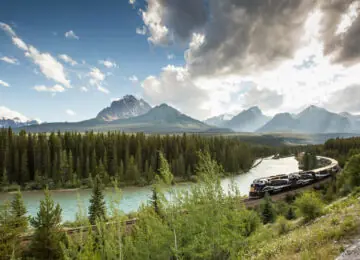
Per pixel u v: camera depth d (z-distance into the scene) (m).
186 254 11.60
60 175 82.94
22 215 31.31
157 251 11.86
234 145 129.75
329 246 11.30
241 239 12.14
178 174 94.56
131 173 87.12
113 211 12.38
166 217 12.09
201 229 11.50
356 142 138.38
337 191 42.38
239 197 12.85
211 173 12.30
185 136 117.25
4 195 69.81
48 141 95.31
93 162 90.06
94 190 33.75
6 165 83.38
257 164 143.12
